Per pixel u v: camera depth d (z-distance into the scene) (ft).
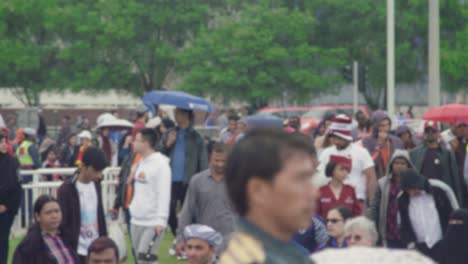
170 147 63.46
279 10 214.69
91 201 45.83
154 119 85.92
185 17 221.66
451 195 49.93
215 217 44.98
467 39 227.81
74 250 44.09
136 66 233.55
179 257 63.57
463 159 65.62
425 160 60.95
